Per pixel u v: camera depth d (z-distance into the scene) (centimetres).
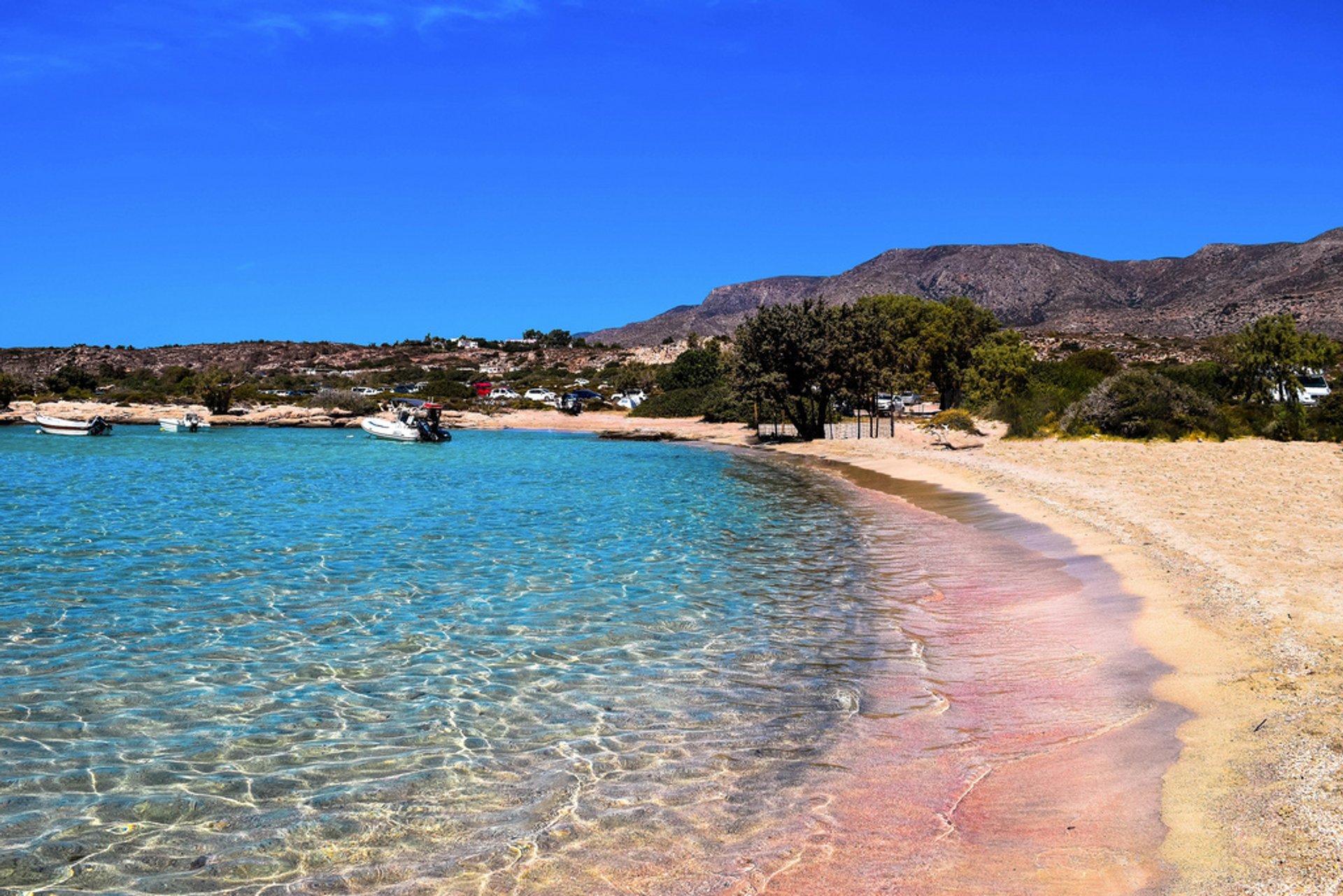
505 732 970
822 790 799
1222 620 1245
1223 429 4272
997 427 5150
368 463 4634
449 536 2272
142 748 934
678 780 834
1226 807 698
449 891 651
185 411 8731
